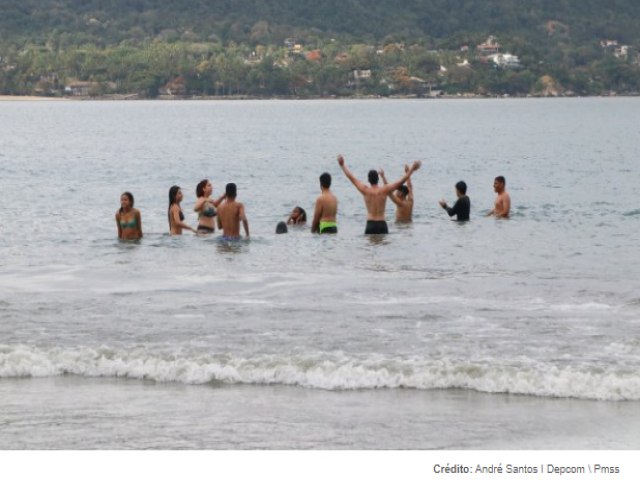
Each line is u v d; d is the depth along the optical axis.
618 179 68.62
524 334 20.66
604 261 30.23
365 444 15.32
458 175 74.50
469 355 19.12
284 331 21.12
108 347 19.80
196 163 87.88
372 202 36.09
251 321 22.03
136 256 31.09
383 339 20.38
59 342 20.36
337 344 20.03
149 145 120.19
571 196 54.78
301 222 38.97
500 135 150.62
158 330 21.27
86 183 65.81
